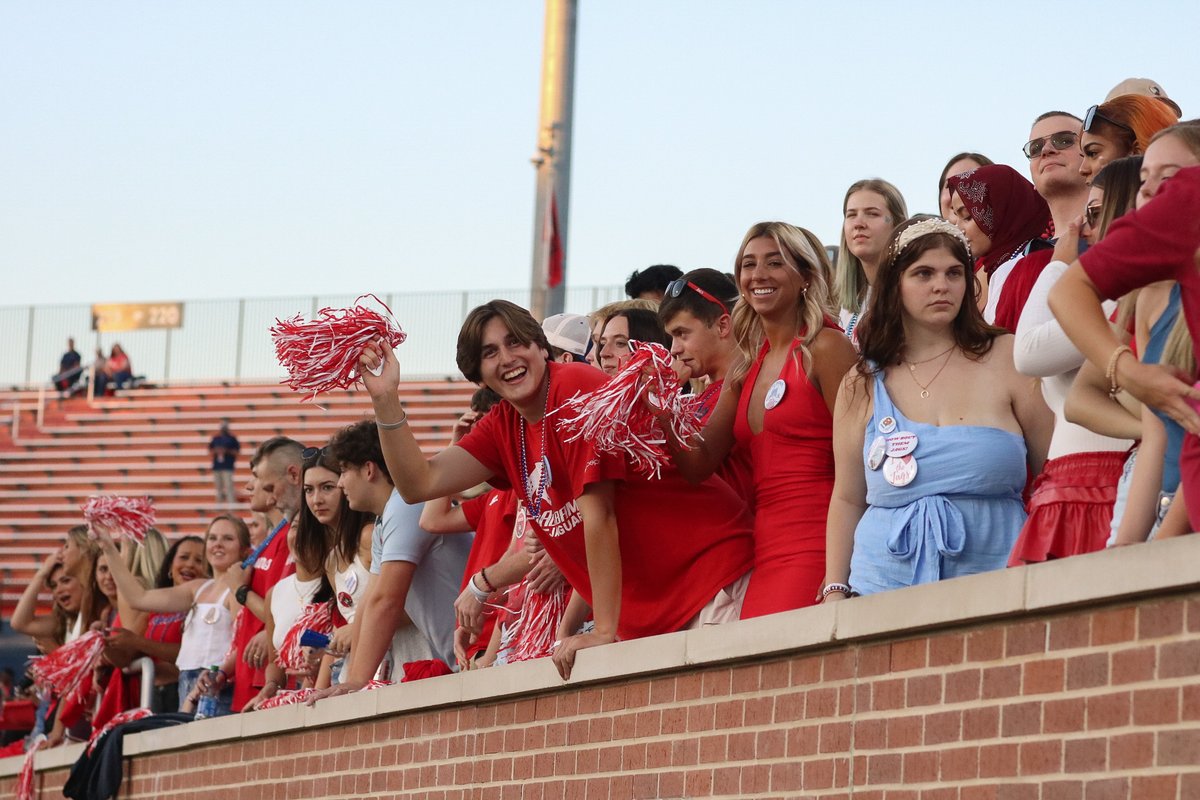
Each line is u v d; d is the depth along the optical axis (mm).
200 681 15508
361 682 11930
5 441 51312
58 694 16953
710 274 9781
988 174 9570
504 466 9781
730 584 9062
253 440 49688
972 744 6379
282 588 14023
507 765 9984
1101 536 6848
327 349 9383
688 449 8977
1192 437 5734
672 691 8516
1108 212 6980
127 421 51562
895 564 7559
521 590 10492
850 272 10945
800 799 7398
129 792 15711
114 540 18297
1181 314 5934
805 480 8609
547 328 12609
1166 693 5504
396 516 11820
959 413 7609
